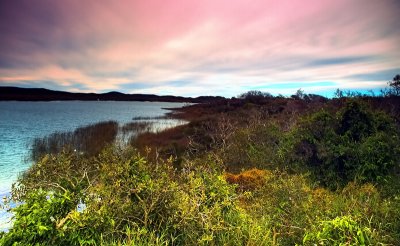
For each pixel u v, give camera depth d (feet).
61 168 12.08
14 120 130.82
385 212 13.33
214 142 34.42
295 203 13.97
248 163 26.40
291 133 25.61
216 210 12.03
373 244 10.61
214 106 137.18
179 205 11.68
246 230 12.05
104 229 10.47
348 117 24.31
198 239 10.80
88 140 60.54
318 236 10.53
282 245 12.10
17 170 36.22
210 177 14.30
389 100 38.65
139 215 11.49
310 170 22.25
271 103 70.85
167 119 138.82
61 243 9.89
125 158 13.20
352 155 21.22
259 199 16.28
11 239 9.48
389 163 20.44
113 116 170.40
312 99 56.59
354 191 17.48
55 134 67.77
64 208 10.52
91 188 11.19
